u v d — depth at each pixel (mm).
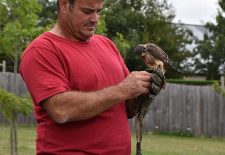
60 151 3465
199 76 40062
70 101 3299
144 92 3346
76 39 3594
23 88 16984
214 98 19016
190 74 39719
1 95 8266
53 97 3334
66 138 3459
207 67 39812
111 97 3299
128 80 3326
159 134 18969
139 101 3531
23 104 8547
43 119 3523
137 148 3586
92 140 3473
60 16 3566
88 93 3324
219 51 39125
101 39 3893
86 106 3285
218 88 15539
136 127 3586
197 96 19109
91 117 3379
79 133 3455
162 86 3441
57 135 3473
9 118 8648
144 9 29719
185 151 14180
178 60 31000
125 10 27297
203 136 19016
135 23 28422
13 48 9094
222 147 15758
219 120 18984
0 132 15461
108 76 3633
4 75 17156
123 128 3635
